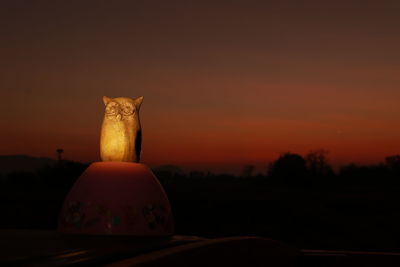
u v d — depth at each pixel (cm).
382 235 1550
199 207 1975
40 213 1656
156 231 464
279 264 578
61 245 390
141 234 455
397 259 643
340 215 1905
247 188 2891
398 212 1978
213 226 1652
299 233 1584
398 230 1609
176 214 1827
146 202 465
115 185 461
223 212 1900
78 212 456
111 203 454
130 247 409
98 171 471
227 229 1616
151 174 492
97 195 457
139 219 456
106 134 488
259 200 2244
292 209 2012
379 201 2261
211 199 2223
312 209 2034
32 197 1988
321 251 676
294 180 3241
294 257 634
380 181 3048
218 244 445
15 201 1864
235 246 475
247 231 1591
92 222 449
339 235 1541
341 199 2341
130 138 489
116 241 426
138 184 468
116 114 489
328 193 2645
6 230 477
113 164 474
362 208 2094
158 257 357
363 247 1388
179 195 2294
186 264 394
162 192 490
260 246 528
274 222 1756
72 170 2448
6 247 366
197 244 425
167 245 448
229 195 2422
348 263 652
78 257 363
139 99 506
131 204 457
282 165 3362
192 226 1650
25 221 1520
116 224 449
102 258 377
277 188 3061
